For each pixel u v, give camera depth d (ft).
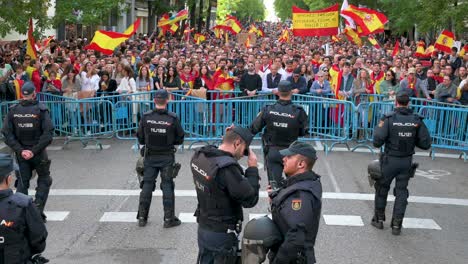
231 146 15.78
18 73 44.01
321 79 44.83
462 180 32.96
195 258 21.22
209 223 15.71
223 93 46.55
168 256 21.40
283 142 24.44
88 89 45.62
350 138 40.63
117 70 46.42
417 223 25.59
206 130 40.78
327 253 21.86
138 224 24.86
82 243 22.71
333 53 83.46
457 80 46.75
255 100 40.09
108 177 32.55
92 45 52.65
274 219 14.38
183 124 40.65
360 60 50.65
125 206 27.50
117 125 41.75
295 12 65.16
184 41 122.62
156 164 24.29
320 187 14.35
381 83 44.91
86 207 27.27
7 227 13.55
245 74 44.86
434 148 40.06
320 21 64.44
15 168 14.21
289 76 44.96
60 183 31.35
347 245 22.74
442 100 42.70
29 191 30.09
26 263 13.99
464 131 37.86
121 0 85.25
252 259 14.32
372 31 64.75
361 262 21.08
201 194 15.72
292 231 13.58
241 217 16.03
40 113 24.11
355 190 30.35
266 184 31.32
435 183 32.22
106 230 24.20
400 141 23.30
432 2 79.71
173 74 46.73
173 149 24.47
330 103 39.60
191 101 40.24
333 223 25.27
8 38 85.35
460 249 22.63
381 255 21.81
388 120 23.47
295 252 13.61
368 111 40.52
